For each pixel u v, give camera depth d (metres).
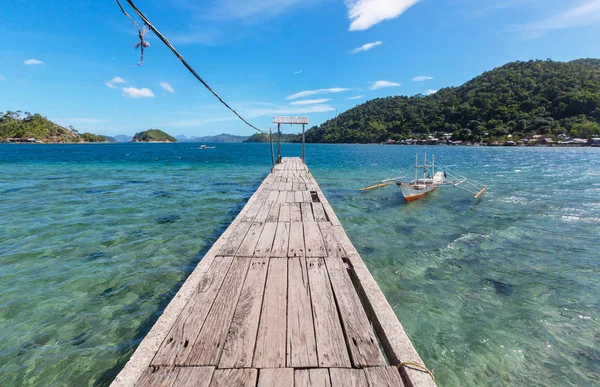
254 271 3.61
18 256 6.39
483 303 5.04
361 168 26.73
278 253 4.17
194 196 12.84
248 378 1.96
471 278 5.86
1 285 5.21
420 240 7.89
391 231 8.63
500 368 3.68
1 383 3.24
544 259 6.73
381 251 7.13
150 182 16.83
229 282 3.33
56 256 6.41
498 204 12.16
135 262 6.19
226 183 16.80
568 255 6.95
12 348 3.74
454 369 3.66
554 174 21.81
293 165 17.31
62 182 16.33
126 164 28.83
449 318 4.64
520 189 15.59
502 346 4.04
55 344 3.83
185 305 2.86
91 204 11.04
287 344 2.31
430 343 4.11
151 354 2.17
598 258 6.77
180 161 33.47
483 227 9.04
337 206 11.76
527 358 3.84
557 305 4.97
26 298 4.83
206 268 3.68
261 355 2.19
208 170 23.98
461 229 8.84
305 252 4.21
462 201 12.73
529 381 3.49
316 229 5.28
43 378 3.31
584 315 4.70
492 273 6.07
